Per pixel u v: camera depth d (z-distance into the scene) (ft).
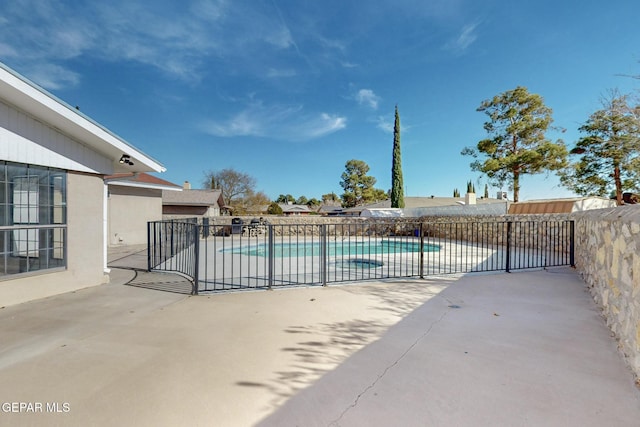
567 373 7.68
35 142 14.33
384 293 15.85
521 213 40.93
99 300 14.62
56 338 10.09
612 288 10.62
